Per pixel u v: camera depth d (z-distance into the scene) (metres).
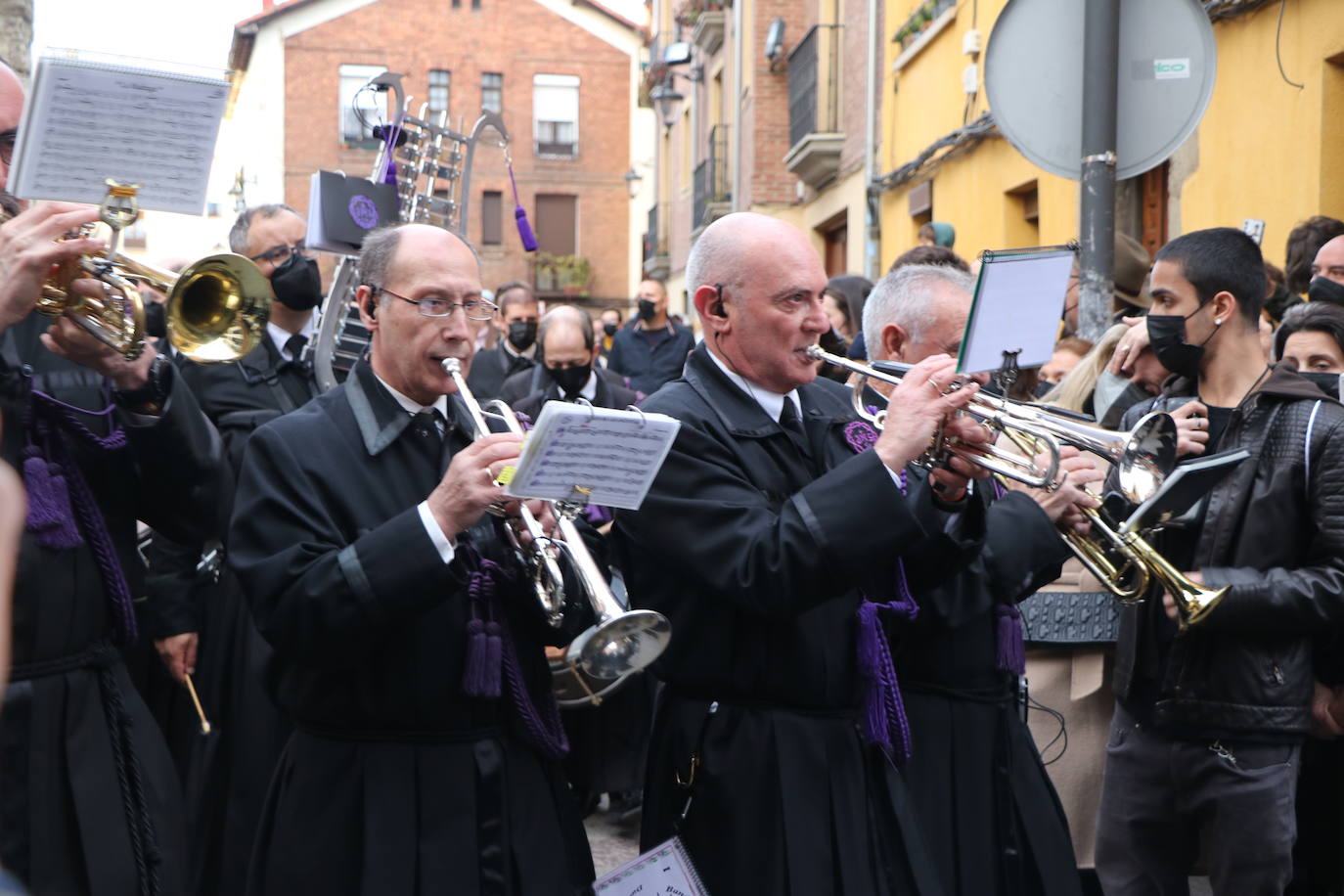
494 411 2.98
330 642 2.54
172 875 2.71
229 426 4.19
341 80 35.72
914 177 12.30
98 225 2.58
